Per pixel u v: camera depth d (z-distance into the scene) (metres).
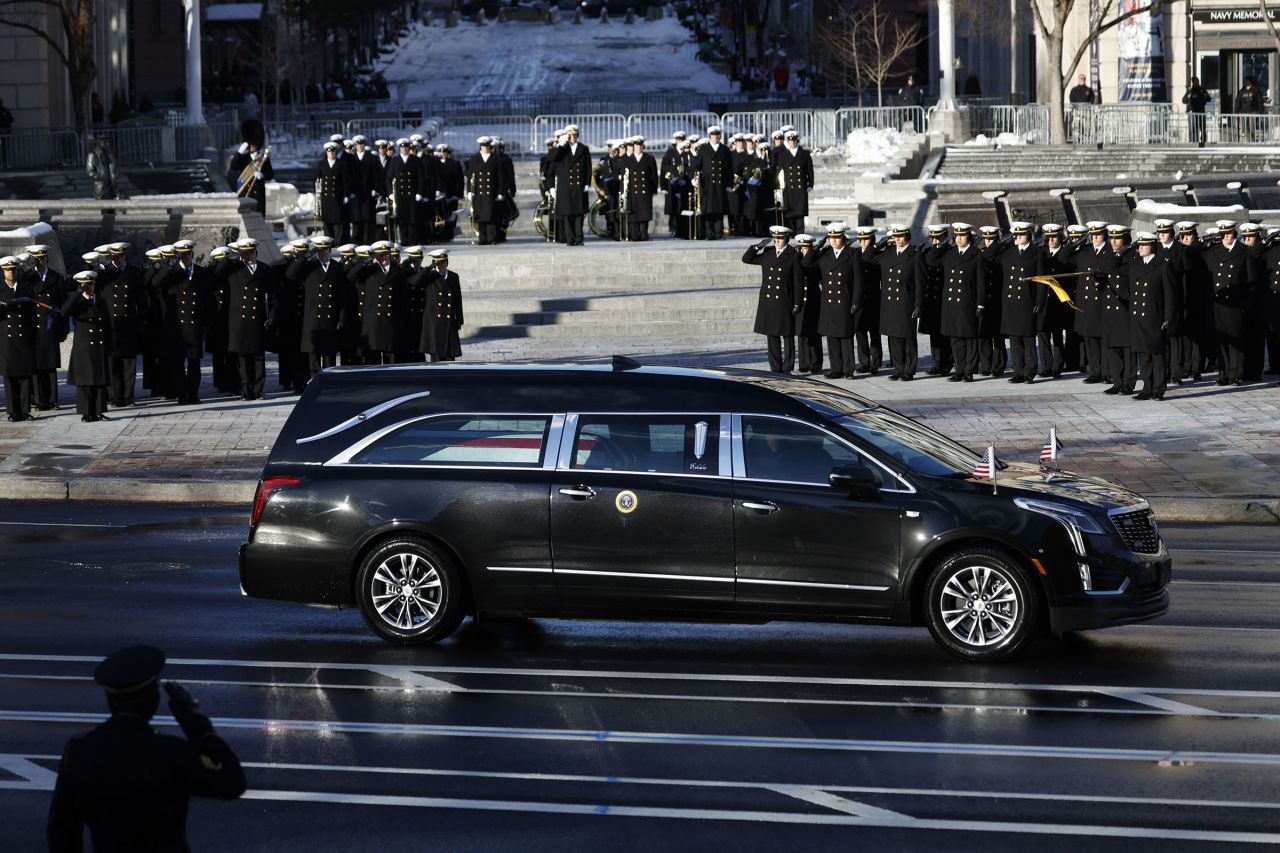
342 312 95.19
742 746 38.12
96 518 69.62
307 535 47.56
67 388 103.75
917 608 46.06
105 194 156.12
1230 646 47.41
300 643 47.81
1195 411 87.06
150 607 52.19
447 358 95.62
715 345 114.75
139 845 22.06
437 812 33.81
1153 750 37.69
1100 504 46.00
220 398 97.50
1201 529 67.00
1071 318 98.00
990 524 45.22
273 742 38.38
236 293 95.00
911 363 98.25
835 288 97.88
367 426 48.16
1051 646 47.56
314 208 167.50
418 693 42.53
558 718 40.34
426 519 47.00
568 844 32.03
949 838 32.28
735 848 31.80
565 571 46.59
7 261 90.81
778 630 50.19
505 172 153.25
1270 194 176.00
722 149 153.62
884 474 46.03
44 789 35.09
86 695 42.06
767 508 45.84
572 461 47.00
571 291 134.00
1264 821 33.12
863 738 38.72
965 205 154.12
